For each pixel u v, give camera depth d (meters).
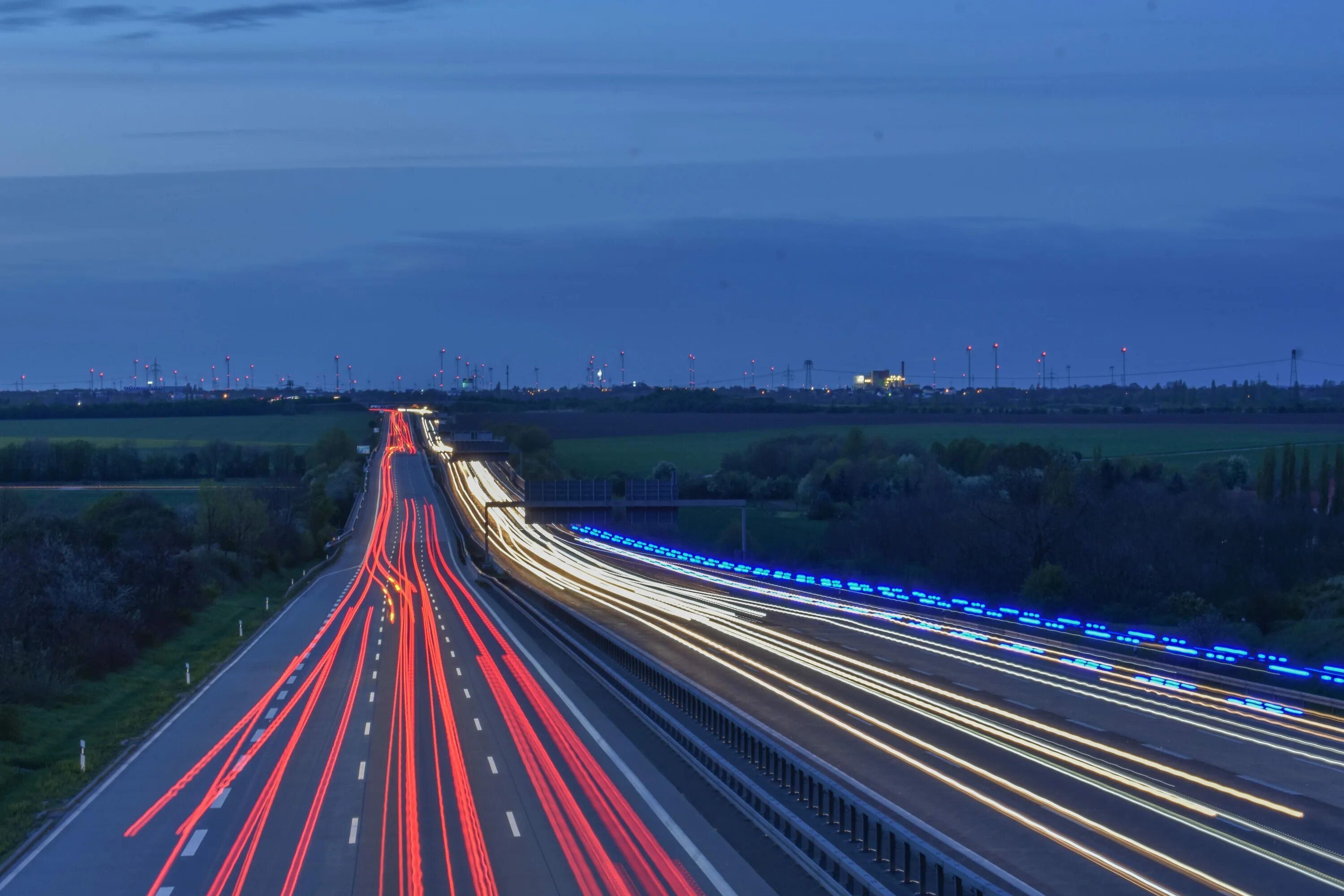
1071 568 94.81
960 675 54.34
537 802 32.00
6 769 38.16
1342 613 74.94
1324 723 42.44
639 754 38.16
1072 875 24.83
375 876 25.86
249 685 55.72
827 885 24.34
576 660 61.28
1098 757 36.56
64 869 26.94
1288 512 99.38
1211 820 29.12
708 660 59.22
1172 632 73.25
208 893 25.00
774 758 32.94
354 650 68.12
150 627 73.62
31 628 58.25
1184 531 96.38
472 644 69.56
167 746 41.38
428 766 36.72
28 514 115.12
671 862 26.61
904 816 29.59
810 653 62.16
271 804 32.47
